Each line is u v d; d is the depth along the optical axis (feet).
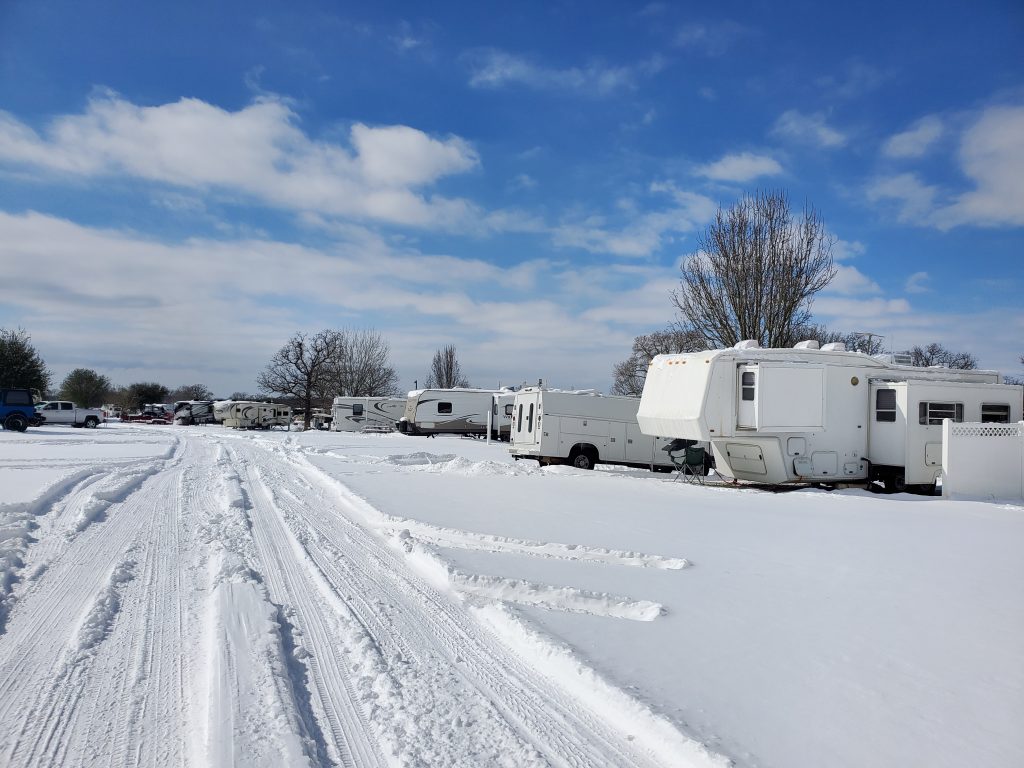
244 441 104.47
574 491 43.37
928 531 29.43
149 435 122.11
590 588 19.66
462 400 133.90
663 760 11.12
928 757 10.44
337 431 157.48
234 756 10.91
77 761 11.05
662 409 50.67
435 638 16.81
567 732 12.08
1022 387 51.08
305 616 18.49
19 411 115.85
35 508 33.78
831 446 48.80
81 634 16.62
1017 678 13.42
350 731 12.18
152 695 13.56
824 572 21.81
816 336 105.09
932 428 48.06
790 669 13.89
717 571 21.91
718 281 85.10
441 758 11.08
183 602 19.56
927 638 15.67
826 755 10.48
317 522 32.99
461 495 40.40
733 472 51.01
